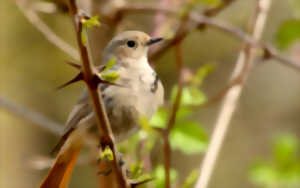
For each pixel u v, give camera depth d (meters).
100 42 10.80
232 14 15.94
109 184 9.55
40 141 19.70
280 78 20.06
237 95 9.26
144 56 9.57
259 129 19.81
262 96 20.11
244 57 10.05
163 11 10.47
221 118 8.95
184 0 10.54
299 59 11.42
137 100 8.89
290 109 19.86
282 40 11.38
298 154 13.18
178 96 7.86
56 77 19.64
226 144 19.80
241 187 19.25
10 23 19.11
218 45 18.92
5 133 19.27
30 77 19.59
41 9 10.80
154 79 9.11
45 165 10.64
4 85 19.30
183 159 19.19
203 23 10.21
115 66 9.39
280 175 11.40
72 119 8.78
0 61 19.34
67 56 19.33
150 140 9.29
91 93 5.64
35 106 19.47
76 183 19.05
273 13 17.56
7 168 18.97
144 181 6.64
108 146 6.23
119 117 8.88
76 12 5.22
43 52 19.42
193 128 9.67
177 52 8.84
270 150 19.47
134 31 9.69
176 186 9.23
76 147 8.86
